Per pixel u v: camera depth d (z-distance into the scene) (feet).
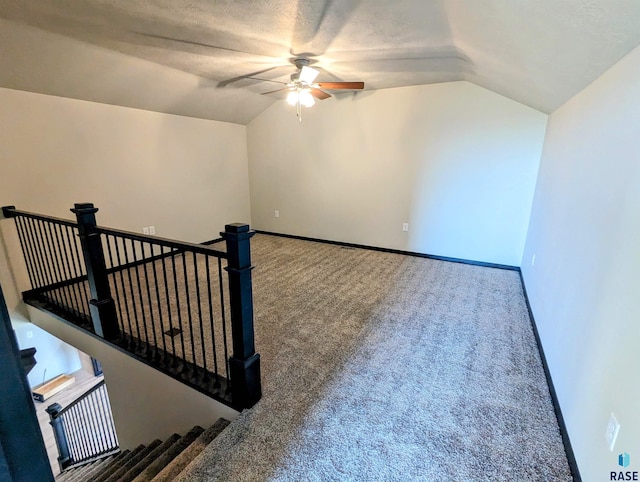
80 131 11.33
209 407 6.54
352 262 14.11
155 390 7.55
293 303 10.22
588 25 4.29
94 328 8.45
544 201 9.96
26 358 6.92
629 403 3.64
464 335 8.46
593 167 5.98
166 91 12.42
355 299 10.50
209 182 16.52
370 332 8.58
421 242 14.82
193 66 10.79
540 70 7.02
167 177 14.48
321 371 7.07
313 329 8.72
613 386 4.07
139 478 5.75
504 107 12.10
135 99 12.25
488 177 12.89
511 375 6.97
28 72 9.17
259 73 11.62
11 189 10.03
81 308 10.13
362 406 6.10
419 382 6.73
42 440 1.34
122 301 10.39
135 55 9.68
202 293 11.03
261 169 18.30
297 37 8.02
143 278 12.39
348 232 16.58
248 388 5.96
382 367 7.20
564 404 5.65
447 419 5.81
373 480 4.75
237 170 18.04
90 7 6.71
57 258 10.71
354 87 10.10
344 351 7.77
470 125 12.77
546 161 10.67
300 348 7.88
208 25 7.45
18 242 10.34
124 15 7.03
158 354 7.59
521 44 5.88
